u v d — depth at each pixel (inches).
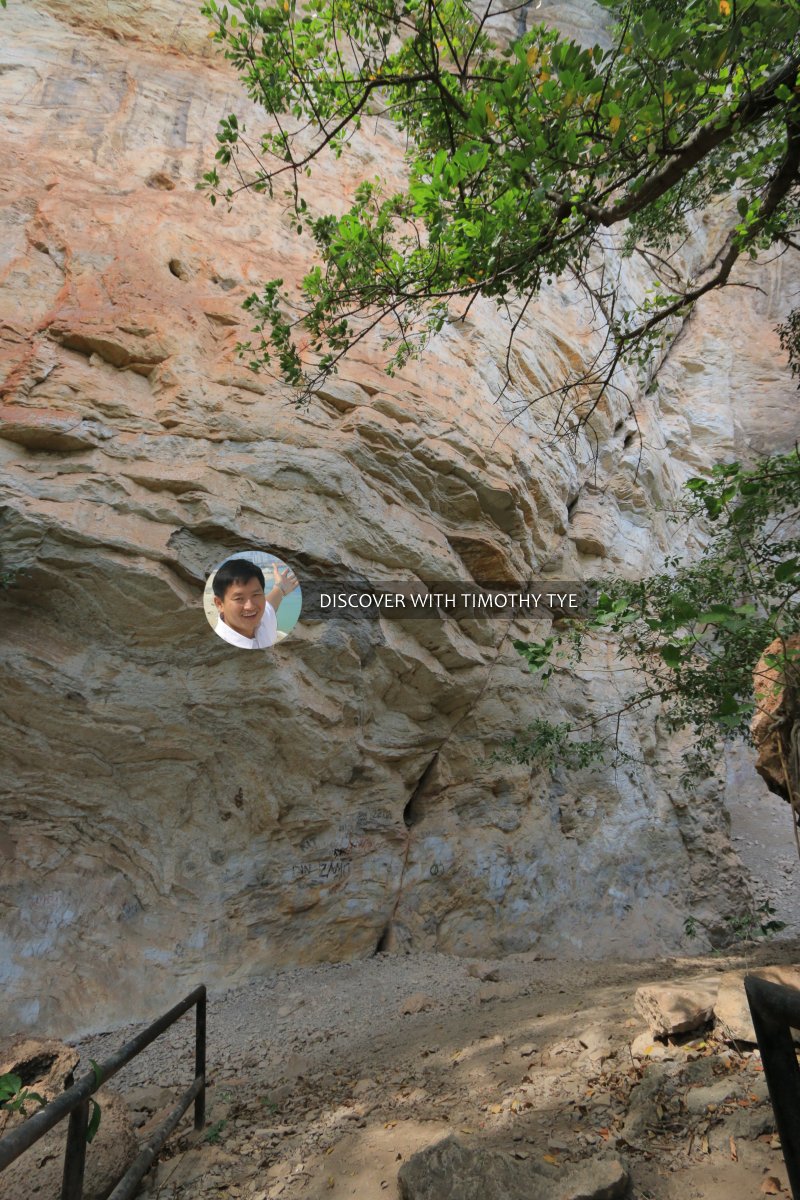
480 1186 81.0
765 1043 47.9
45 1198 92.3
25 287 241.3
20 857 210.4
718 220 599.2
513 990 212.1
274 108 141.5
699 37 105.0
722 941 344.5
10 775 211.8
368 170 352.5
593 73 104.3
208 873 235.6
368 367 279.1
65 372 227.1
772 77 102.6
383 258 141.9
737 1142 87.0
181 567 222.5
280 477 242.8
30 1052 113.7
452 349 316.5
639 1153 89.9
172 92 320.5
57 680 210.7
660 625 87.0
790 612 122.6
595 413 399.5
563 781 341.1
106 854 223.5
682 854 366.0
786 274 617.0
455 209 123.0
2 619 207.8
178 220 281.4
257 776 244.5
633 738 367.2
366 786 273.9
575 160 109.5
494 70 130.2
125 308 245.9
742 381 582.2
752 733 153.0
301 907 248.7
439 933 282.2
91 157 288.0
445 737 300.0
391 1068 144.0
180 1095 144.2
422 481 279.3
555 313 390.9
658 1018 119.9
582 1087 110.0
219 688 231.5
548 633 347.9
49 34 313.3
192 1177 105.0
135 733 221.9
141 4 338.3
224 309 264.4
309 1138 113.6
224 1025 198.7
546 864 313.3
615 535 398.6
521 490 312.8
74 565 208.2
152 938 221.0
